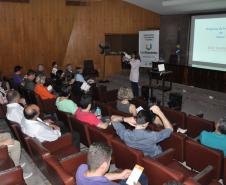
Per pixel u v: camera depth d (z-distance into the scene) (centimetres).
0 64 892
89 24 1030
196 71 877
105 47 1010
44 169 276
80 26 1014
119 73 1095
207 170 251
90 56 1056
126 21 1104
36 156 294
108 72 1080
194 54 1048
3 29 857
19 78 673
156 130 325
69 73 743
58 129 373
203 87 866
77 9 985
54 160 242
